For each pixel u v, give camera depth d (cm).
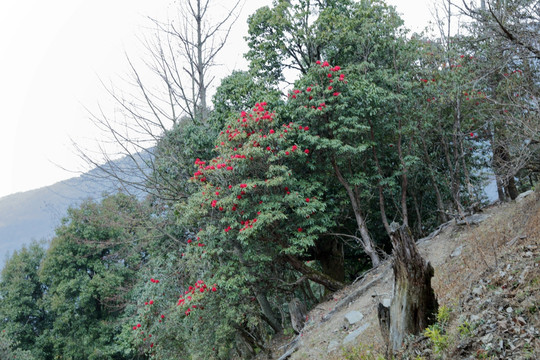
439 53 1475
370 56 1531
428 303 668
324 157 1520
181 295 1564
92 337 2642
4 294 2964
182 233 1948
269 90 1630
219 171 1352
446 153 1476
